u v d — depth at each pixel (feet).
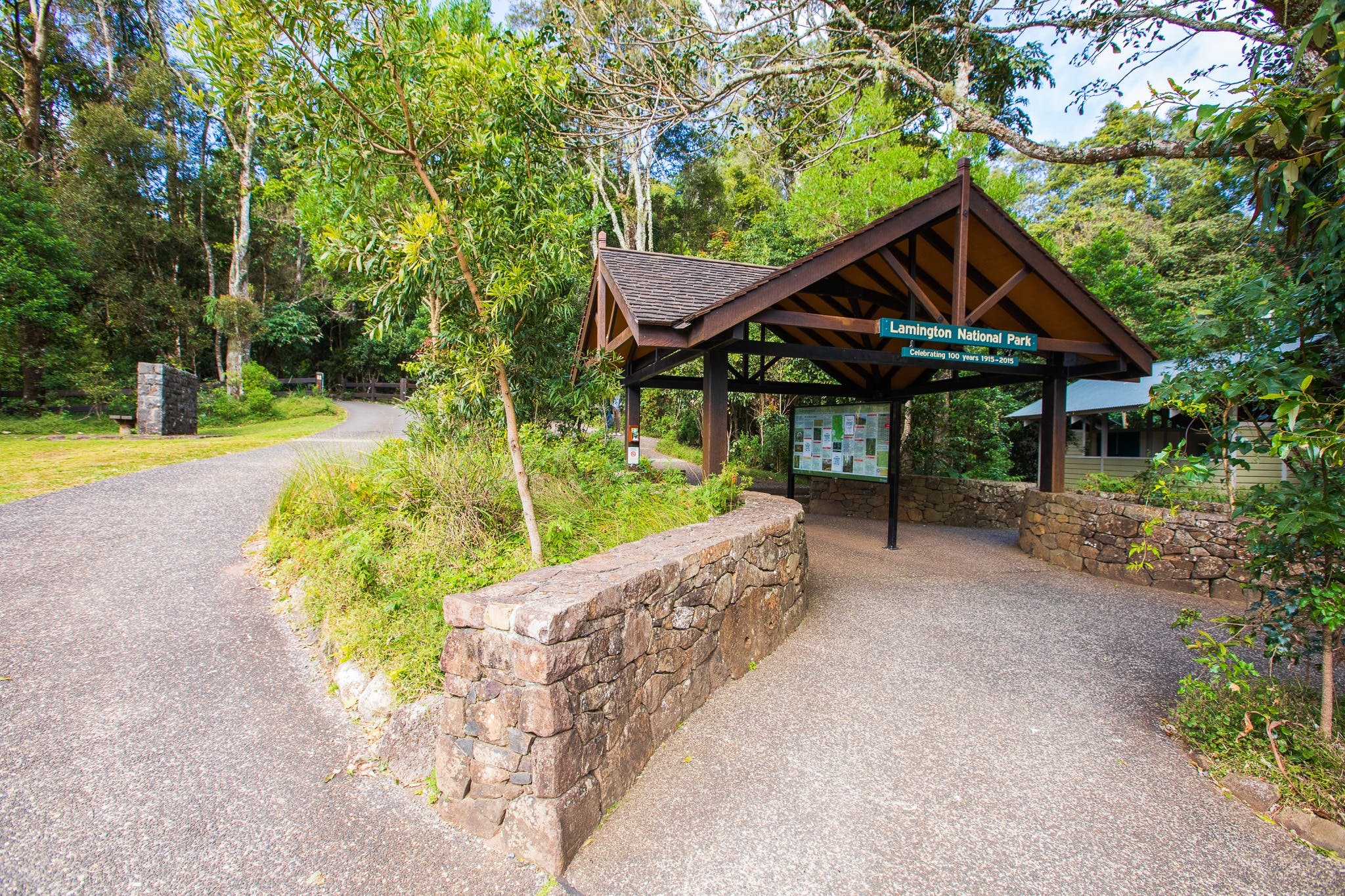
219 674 12.16
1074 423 57.62
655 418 79.56
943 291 27.25
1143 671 14.83
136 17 86.17
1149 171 85.25
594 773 8.88
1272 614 10.92
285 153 13.38
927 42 29.17
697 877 7.96
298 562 16.03
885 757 10.87
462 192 13.60
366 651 11.94
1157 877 8.16
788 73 27.35
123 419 46.26
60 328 55.98
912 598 20.83
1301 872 8.30
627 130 27.14
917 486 38.75
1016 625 18.13
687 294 23.53
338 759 10.16
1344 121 8.63
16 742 9.77
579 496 17.37
